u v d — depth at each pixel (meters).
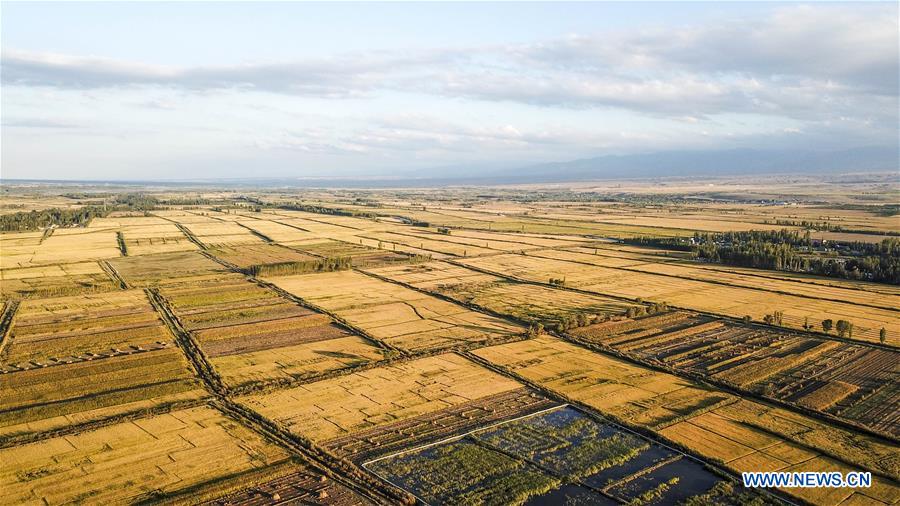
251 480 63.66
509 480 65.44
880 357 105.38
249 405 83.75
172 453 69.56
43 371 96.56
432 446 73.00
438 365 101.25
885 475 65.94
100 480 63.34
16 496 60.00
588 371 98.88
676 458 70.69
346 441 73.62
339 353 107.38
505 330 123.06
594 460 69.94
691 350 110.00
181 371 97.06
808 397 87.62
